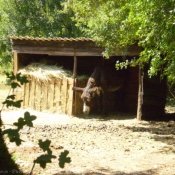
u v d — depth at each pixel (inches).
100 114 534.6
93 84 497.7
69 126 430.0
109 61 582.6
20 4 990.4
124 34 394.0
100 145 334.0
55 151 295.0
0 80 1024.2
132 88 586.2
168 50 316.8
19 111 540.4
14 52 578.9
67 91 518.3
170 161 280.2
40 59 613.6
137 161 278.4
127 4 370.9
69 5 466.6
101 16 410.6
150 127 441.7
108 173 239.3
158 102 505.0
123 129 424.5
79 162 267.3
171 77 335.9
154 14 297.0
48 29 994.7
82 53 510.3
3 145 161.8
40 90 546.3
